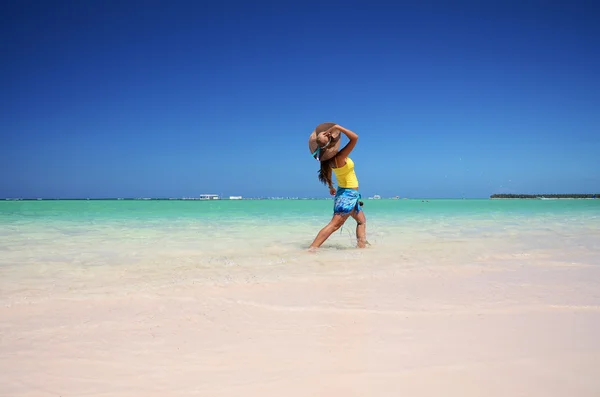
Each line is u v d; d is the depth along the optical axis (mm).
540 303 3029
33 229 9078
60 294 3264
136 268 4395
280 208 23453
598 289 3467
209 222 11445
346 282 3727
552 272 4203
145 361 2080
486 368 1956
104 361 2082
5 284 3611
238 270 4281
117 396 1737
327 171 6254
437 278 3908
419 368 1963
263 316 2773
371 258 5070
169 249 5934
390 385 1802
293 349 2215
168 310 2896
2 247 6086
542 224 10891
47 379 1890
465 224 10812
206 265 4582
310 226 10102
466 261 4828
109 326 2578
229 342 2322
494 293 3336
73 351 2201
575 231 8781
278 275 4004
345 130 5965
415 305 3002
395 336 2391
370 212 18078
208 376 1912
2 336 2406
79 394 1757
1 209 20469
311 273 4109
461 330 2479
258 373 1938
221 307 2965
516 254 5363
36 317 2740
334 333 2451
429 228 9516
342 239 7438
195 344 2297
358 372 1932
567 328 2502
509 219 13055
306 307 2963
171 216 14609
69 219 12633
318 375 1908
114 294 3264
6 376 1915
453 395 1707
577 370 1927
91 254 5418
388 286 3592
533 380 1830
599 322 2613
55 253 5500
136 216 14484
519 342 2277
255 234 8172
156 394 1752
